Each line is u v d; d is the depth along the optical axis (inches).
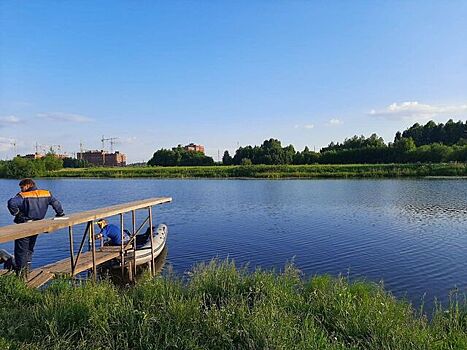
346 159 3624.5
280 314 235.8
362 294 291.9
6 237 289.9
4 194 1827.0
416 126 5022.1
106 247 531.8
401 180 2113.7
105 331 213.8
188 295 281.7
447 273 508.4
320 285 307.3
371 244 676.7
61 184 2532.0
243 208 1175.6
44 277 366.6
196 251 647.1
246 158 4247.0
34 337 209.2
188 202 1355.8
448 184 1818.4
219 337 212.2
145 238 623.8
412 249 637.3
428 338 216.7
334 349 199.9
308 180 2338.8
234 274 323.9
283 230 816.3
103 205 1343.5
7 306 260.5
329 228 830.5
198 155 4881.9
